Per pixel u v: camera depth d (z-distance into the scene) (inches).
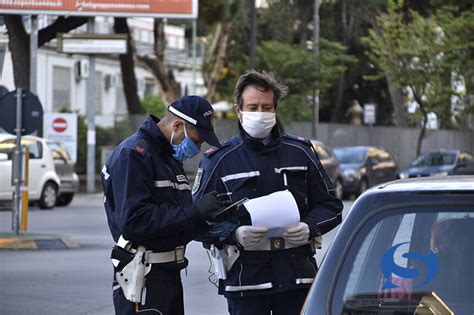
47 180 2608.3
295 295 641.0
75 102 5285.4
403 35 4311.0
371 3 5103.3
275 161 646.5
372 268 450.6
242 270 636.1
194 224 581.9
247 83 642.8
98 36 3063.5
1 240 1696.6
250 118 637.3
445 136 5344.5
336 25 5285.4
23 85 3228.3
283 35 5132.9
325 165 3277.6
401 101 5251.0
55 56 5054.1
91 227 2140.7
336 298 448.5
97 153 3656.5
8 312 1105.4
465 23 4099.4
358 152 3595.0
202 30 6373.0
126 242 589.6
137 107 3853.3
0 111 1760.6
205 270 1453.0
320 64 4402.1
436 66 4261.8
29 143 2571.4
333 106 5654.5
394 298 445.4
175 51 6427.2
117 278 596.1
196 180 662.5
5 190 2428.6
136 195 579.2
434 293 443.5
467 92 4308.6
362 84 5777.6
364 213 459.8
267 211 619.5
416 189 458.9
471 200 445.4
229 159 647.8
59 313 1106.1
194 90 5472.4
